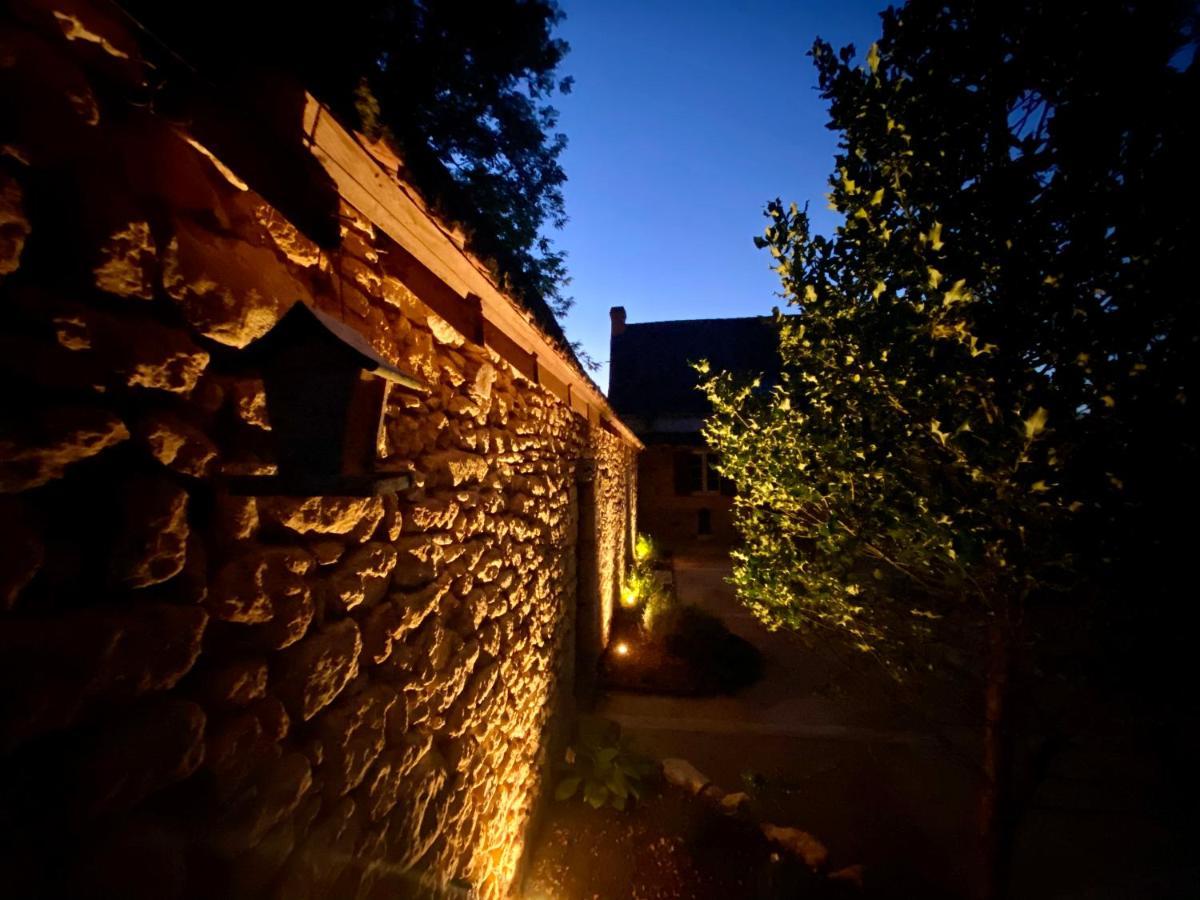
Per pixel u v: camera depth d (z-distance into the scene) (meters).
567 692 4.14
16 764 0.64
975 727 2.44
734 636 6.53
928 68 1.73
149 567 0.81
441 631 1.90
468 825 2.14
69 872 0.69
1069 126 1.45
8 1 0.65
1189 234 1.34
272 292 1.10
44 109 0.68
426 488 1.80
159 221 0.85
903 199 1.77
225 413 1.00
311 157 1.14
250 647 1.04
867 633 2.31
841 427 2.13
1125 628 1.70
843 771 4.04
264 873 1.04
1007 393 1.67
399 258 1.67
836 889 2.85
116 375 0.77
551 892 2.92
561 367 3.53
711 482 13.56
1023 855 3.12
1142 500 1.41
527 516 3.05
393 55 4.29
